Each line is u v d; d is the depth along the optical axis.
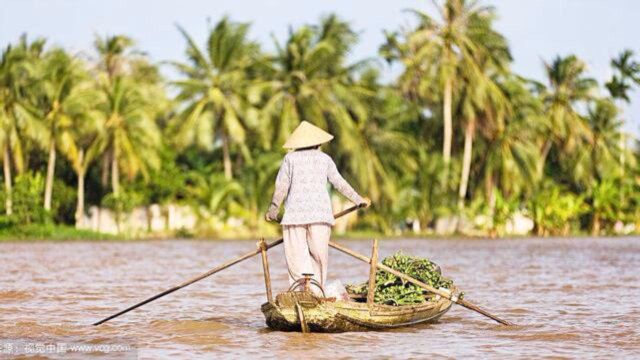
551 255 35.00
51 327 13.59
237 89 54.66
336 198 58.00
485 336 12.80
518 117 61.41
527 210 62.28
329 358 11.05
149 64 63.34
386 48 60.16
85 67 58.44
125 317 14.82
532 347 11.90
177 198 57.34
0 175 56.53
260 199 54.41
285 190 13.07
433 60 57.97
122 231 54.75
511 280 22.58
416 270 14.49
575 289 19.89
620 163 68.62
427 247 42.88
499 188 62.38
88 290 19.50
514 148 60.56
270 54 55.53
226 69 54.53
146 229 56.16
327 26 56.09
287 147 13.12
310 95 54.84
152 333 12.97
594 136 68.56
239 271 25.41
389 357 11.11
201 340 12.31
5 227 51.66
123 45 59.31
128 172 53.06
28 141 52.31
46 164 56.81
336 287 13.47
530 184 61.44
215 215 54.41
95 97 52.34
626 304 16.77
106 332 13.09
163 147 56.25
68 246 42.53
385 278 14.35
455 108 60.09
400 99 60.47
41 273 24.69
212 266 28.28
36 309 15.89
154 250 38.84
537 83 66.12
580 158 66.25
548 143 65.62
